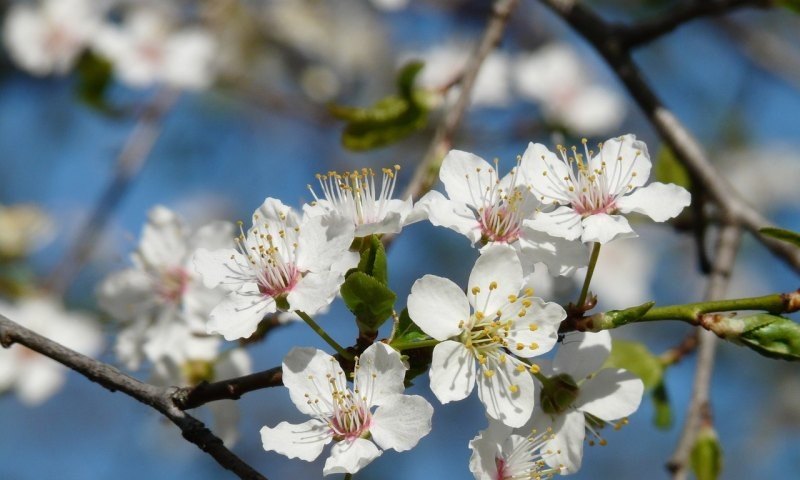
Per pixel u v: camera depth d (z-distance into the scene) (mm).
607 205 337
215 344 384
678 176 430
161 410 327
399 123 433
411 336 330
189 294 388
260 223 338
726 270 419
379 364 326
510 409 326
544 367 340
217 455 321
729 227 424
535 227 335
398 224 333
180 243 391
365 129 433
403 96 432
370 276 327
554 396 336
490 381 327
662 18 438
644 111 433
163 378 381
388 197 347
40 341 333
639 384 338
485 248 330
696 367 399
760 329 326
